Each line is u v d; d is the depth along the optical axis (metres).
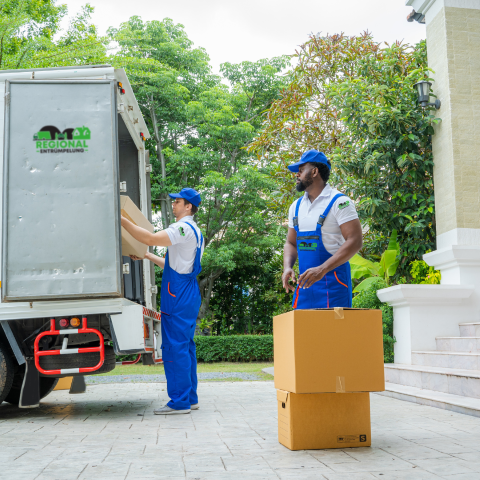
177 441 3.16
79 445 3.07
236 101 17.48
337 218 3.12
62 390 6.55
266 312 18.52
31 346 4.36
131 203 4.31
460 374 4.70
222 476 2.33
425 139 7.81
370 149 8.45
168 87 16.70
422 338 6.40
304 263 3.21
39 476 2.37
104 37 12.96
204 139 16.88
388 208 8.32
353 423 2.93
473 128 7.11
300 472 2.39
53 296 3.89
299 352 2.77
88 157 4.02
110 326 4.12
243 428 3.60
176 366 4.32
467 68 7.24
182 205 4.65
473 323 6.16
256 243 16.70
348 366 2.80
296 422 2.88
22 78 4.19
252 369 10.23
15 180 3.96
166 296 4.41
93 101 4.09
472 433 3.30
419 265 8.45
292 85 11.09
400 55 8.92
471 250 6.62
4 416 4.41
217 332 18.41
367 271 8.92
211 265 16.11
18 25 12.31
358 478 2.28
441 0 7.36
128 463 2.61
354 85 8.66
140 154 5.81
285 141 11.07
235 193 16.62
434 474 2.33
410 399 4.86
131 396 5.81
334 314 2.83
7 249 3.90
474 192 6.94
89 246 3.94
